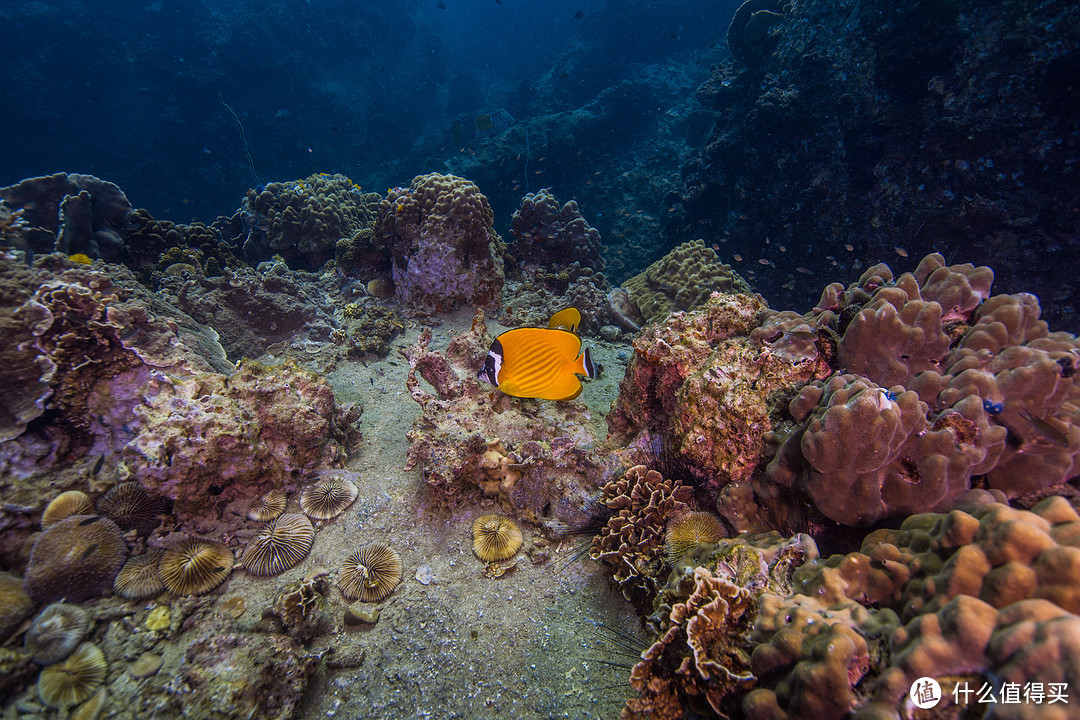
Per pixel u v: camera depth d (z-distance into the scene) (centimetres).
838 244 1027
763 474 310
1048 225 771
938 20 823
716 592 226
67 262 477
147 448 315
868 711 151
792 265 1138
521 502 372
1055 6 720
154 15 2436
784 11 1181
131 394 367
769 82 1127
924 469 236
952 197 841
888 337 301
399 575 334
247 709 243
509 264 970
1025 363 262
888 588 204
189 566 310
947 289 326
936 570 192
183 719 234
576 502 361
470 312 765
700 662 205
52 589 278
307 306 706
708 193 1315
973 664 145
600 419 516
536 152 2125
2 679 245
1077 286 766
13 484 311
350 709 264
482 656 289
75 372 350
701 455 331
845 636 167
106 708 242
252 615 301
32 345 334
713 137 1368
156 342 397
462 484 384
